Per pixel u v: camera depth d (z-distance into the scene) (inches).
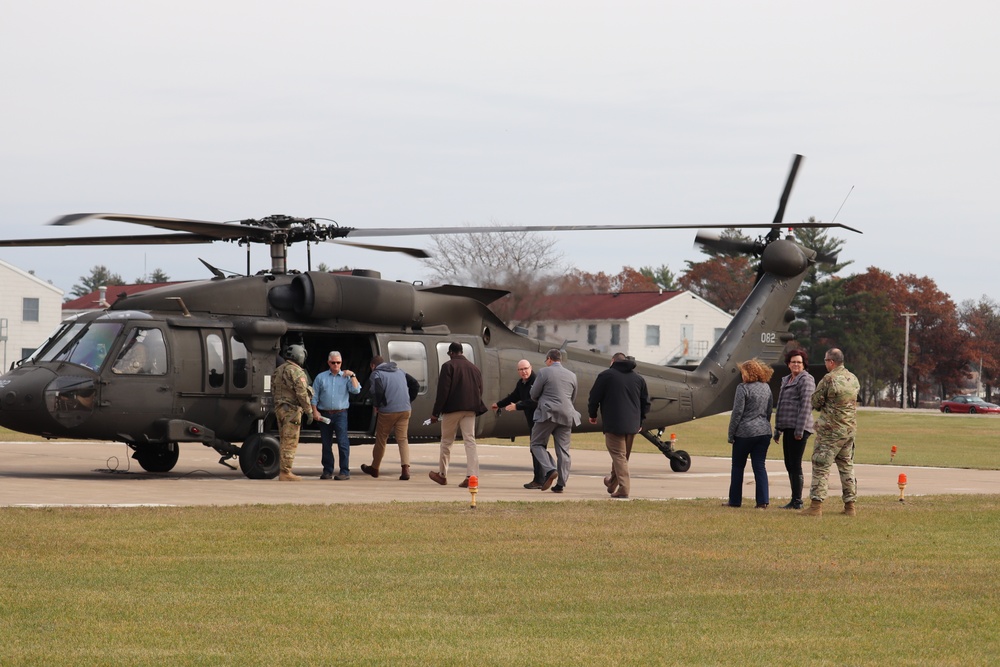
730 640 786.2
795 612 876.6
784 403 1555.1
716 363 2426.2
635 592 940.6
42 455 2415.1
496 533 1241.4
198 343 1838.1
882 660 740.0
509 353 2193.7
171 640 753.6
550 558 1091.9
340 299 1934.1
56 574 955.3
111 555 1048.2
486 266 4817.9
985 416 7480.3
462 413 1828.2
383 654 731.4
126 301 1861.5
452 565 1043.9
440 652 738.8
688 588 962.1
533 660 724.0
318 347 2085.4
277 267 1963.6
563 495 1726.1
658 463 2721.5
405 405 1931.6
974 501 1690.5
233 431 1878.7
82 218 1504.7
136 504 1405.0
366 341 2055.9
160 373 1796.3
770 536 1273.4
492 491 1759.4
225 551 1089.4
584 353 2311.8
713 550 1161.4
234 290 1893.5
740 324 2452.0
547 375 1764.3
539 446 1776.6
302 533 1195.9
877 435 4584.2
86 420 1745.8
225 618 817.5
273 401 1851.6
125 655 713.6
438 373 2074.3
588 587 957.2
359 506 1429.6
